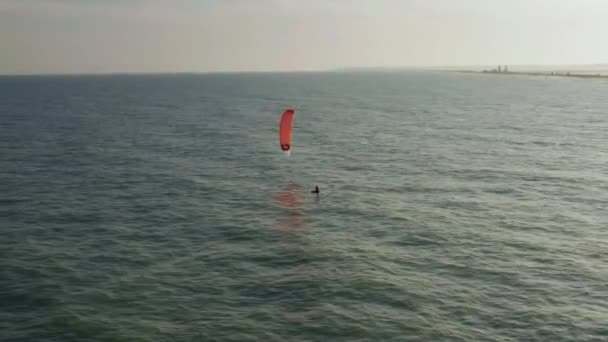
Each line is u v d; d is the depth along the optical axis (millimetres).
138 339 24391
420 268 32875
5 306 27562
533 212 45344
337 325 25672
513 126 107438
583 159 69312
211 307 27594
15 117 127250
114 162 68750
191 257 34938
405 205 48031
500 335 24766
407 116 131500
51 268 32781
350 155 74312
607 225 41500
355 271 32156
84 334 24828
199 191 53469
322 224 42344
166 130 102938
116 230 40750
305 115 136500
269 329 25312
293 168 65125
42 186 55094
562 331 25062
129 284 30438
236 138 91938
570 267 32969
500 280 31016
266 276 31609
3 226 41469
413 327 25469
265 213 45594
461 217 44031
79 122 116812
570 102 167250
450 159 70375
